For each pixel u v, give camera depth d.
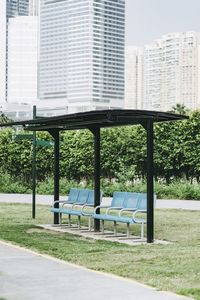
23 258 11.05
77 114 13.70
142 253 11.78
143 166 32.12
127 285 8.45
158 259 10.97
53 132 18.02
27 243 13.12
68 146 34.19
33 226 17.11
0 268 9.91
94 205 16.44
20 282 8.68
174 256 11.37
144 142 31.78
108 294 7.81
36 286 8.38
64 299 7.53
